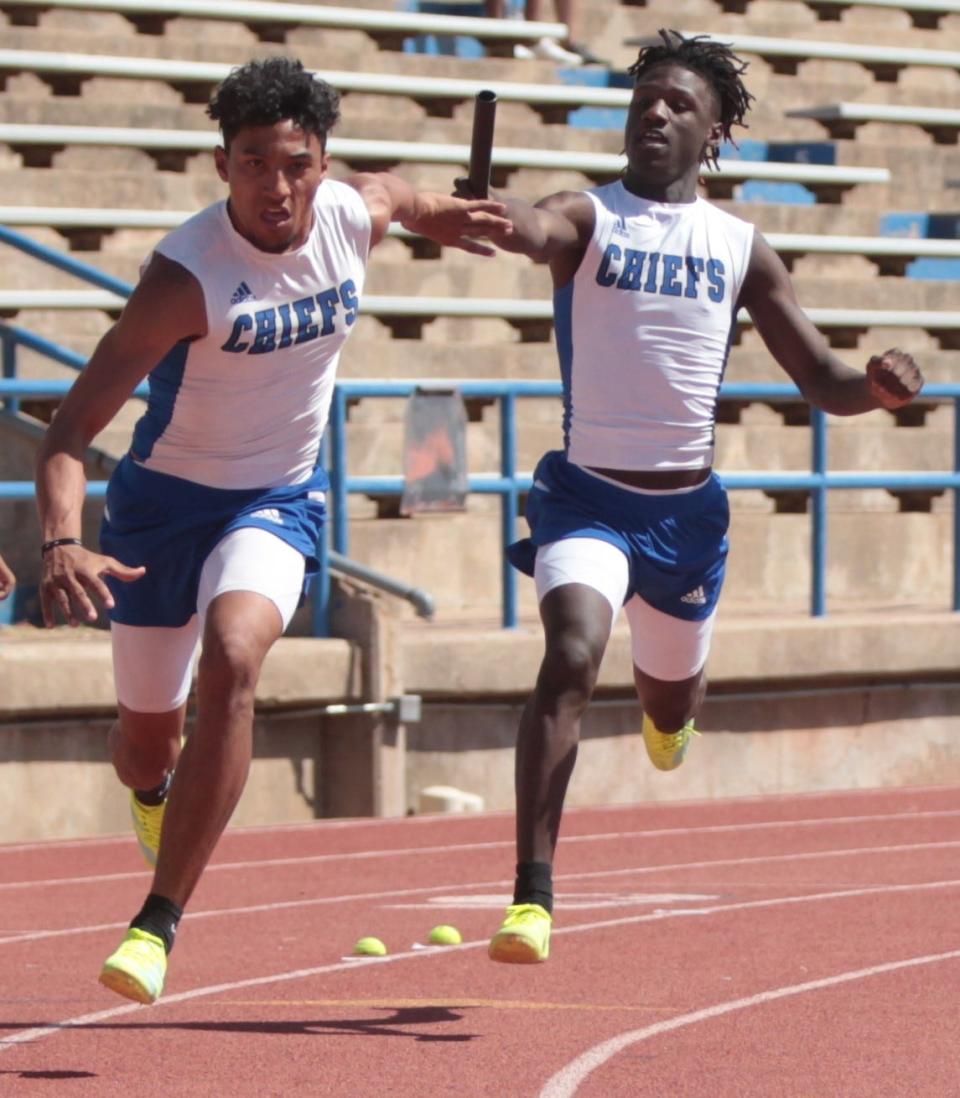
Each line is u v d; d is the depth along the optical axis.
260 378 17.53
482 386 39.72
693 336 19.95
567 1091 15.76
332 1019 18.89
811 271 62.72
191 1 61.19
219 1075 16.34
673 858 32.25
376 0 67.81
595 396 20.03
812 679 41.56
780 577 49.31
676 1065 16.80
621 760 39.91
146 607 18.80
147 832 21.11
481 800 38.16
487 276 56.03
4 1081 16.09
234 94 16.52
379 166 59.22
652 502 20.09
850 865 31.33
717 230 20.19
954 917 25.64
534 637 38.94
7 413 41.66
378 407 50.00
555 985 20.83
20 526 40.97
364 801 36.97
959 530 44.59
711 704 40.75
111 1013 19.30
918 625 42.62
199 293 16.83
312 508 18.52
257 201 16.66
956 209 70.19
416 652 37.81
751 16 75.00
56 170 54.03
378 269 54.16
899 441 54.09
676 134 20.00
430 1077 16.28
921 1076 16.34
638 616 21.16
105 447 43.41
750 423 54.66
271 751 36.69
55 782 35.12
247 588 17.34
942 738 43.50
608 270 19.84
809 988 20.58
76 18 60.38
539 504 20.33
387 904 27.55
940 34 77.44
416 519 45.81
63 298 47.66
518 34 67.25
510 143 62.62
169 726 19.92
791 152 68.44
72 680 34.91
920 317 59.62
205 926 25.53
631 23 71.38
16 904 27.78
